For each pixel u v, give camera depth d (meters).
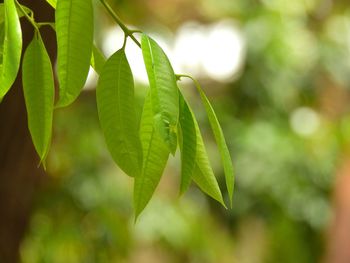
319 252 6.07
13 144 3.12
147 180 1.21
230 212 6.13
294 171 6.04
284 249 6.12
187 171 1.16
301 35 6.53
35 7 2.25
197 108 6.14
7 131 3.06
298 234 6.09
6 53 1.14
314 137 6.10
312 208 6.01
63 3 1.13
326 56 6.47
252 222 6.23
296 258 6.07
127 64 1.16
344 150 5.99
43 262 4.62
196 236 5.36
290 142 6.09
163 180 5.77
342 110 6.42
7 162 3.17
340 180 5.91
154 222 5.17
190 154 1.16
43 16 2.28
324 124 6.29
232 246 6.06
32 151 3.21
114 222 4.85
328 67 6.46
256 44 6.44
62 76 1.14
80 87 1.14
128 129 1.16
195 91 6.53
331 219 5.89
